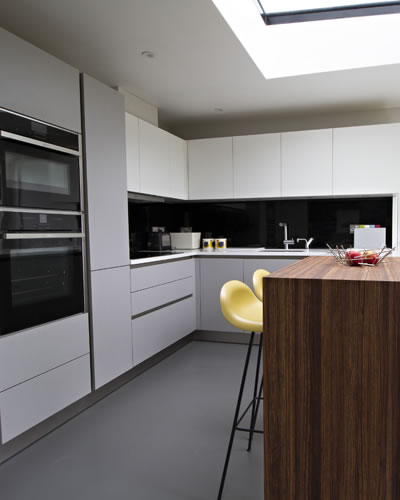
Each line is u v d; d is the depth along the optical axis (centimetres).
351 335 136
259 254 420
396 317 131
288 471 145
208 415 268
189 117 480
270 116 479
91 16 253
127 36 280
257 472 204
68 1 236
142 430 249
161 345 372
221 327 439
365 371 135
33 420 229
